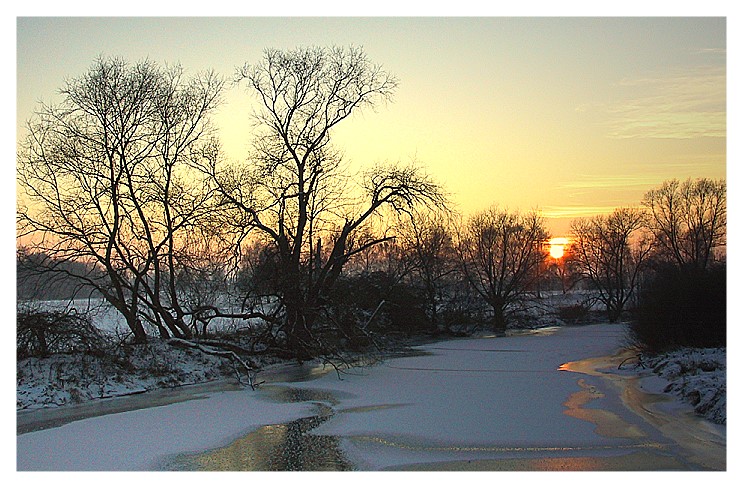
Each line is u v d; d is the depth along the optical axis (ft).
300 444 56.59
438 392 82.38
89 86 98.43
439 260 199.93
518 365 112.37
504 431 59.62
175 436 59.62
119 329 104.83
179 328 119.85
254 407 73.67
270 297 116.47
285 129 120.98
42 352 88.48
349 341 117.80
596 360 117.91
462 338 183.21
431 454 52.80
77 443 57.31
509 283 245.86
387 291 153.89
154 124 104.53
